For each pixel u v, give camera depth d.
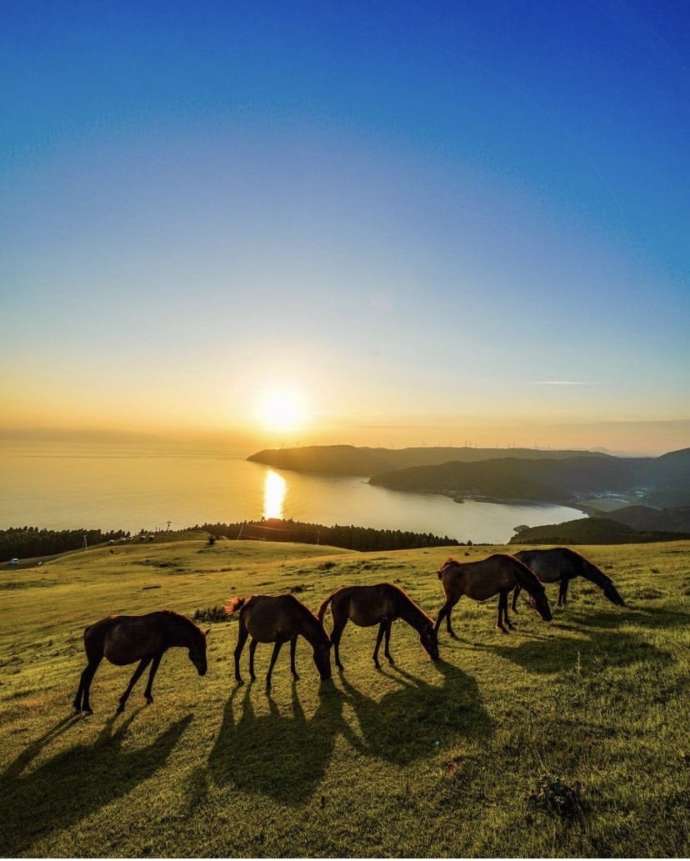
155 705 11.86
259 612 12.41
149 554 73.56
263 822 7.28
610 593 16.20
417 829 6.84
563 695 9.99
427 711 9.99
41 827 7.70
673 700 9.37
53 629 27.02
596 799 6.98
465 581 14.60
